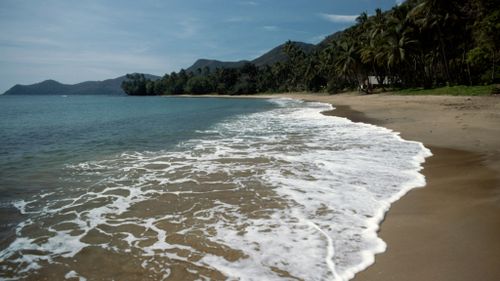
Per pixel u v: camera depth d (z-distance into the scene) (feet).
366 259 14.57
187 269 14.19
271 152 38.52
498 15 104.22
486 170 27.17
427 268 13.76
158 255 15.48
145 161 35.78
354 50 187.32
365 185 24.85
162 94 519.60
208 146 43.93
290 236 16.90
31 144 49.03
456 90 117.91
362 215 19.34
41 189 26.35
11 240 17.52
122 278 13.70
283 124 67.51
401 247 15.56
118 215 20.66
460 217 18.58
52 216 20.77
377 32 175.42
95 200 23.49
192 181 27.37
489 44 106.73
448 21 129.49
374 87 213.46
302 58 341.41
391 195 22.54
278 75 375.04
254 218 19.31
